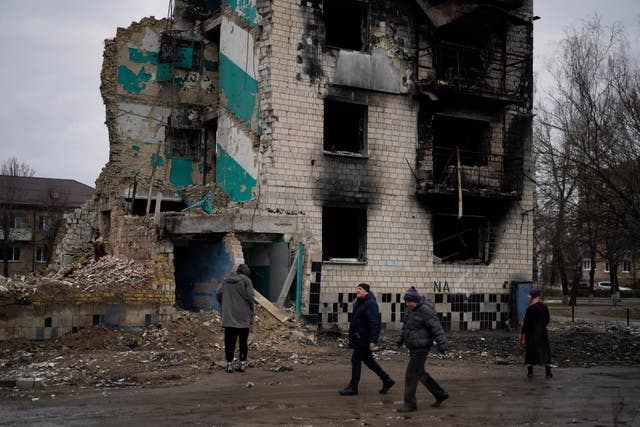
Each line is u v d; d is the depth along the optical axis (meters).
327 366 14.82
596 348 19.92
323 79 22.64
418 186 23.97
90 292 16.91
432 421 9.21
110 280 18.08
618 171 22.53
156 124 26.36
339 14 24.78
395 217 23.69
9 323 15.71
